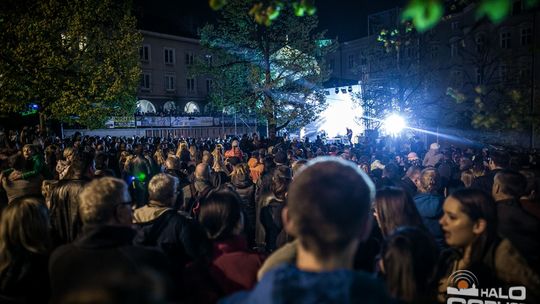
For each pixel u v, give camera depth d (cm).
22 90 1775
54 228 446
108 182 266
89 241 230
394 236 232
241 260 279
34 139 1669
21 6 1781
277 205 495
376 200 320
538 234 310
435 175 452
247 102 2262
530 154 898
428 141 1977
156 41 4594
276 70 2341
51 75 1798
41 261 308
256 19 262
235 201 292
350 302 137
